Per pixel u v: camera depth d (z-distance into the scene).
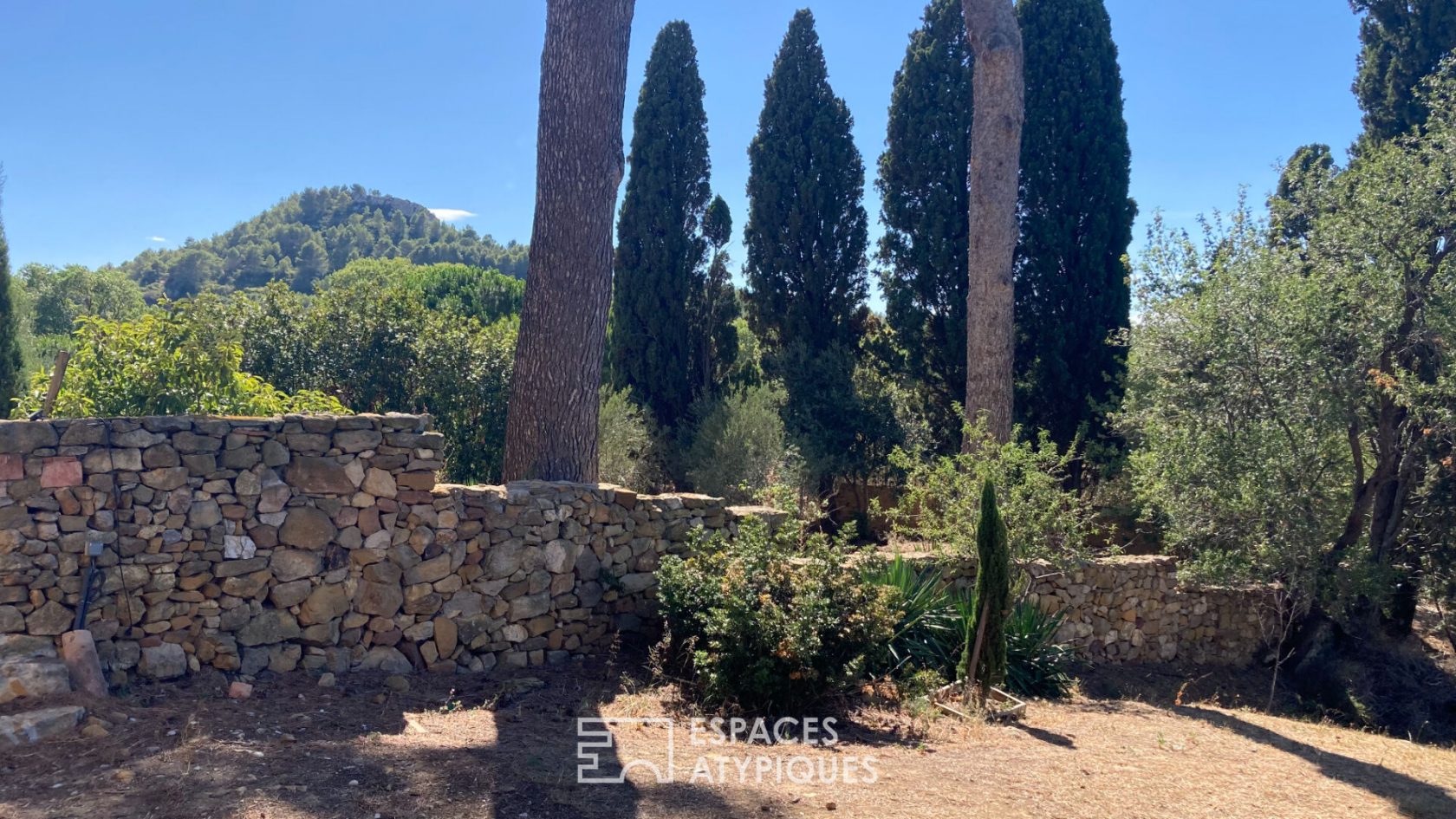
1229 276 11.09
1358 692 10.98
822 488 19.45
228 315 13.51
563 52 9.69
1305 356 10.55
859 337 21.22
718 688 6.85
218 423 6.59
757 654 6.80
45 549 5.91
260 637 6.60
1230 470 10.56
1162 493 11.38
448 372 15.07
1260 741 7.84
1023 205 17.84
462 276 33.19
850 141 21.14
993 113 12.98
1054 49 17.56
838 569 7.37
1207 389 11.09
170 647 6.26
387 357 14.74
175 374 8.59
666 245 21.03
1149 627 11.87
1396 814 5.87
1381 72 16.16
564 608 8.13
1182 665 11.98
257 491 6.68
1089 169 17.58
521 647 7.82
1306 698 11.30
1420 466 11.38
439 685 7.01
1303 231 12.06
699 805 4.90
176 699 5.84
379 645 7.09
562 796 4.80
